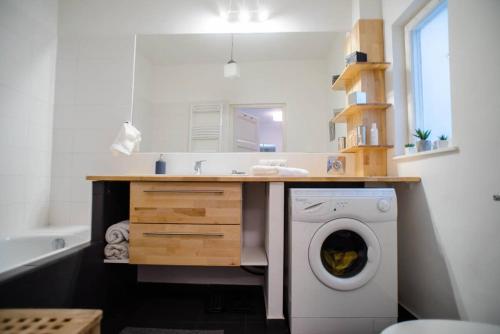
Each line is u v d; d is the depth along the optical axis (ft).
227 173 6.31
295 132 6.54
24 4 5.79
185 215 4.41
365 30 5.81
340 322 4.07
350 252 4.50
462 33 3.41
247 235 6.08
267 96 6.60
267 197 4.82
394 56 5.32
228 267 6.01
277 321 4.26
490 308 3.07
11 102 5.53
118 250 4.65
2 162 5.36
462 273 3.49
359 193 4.18
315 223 4.11
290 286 4.19
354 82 5.95
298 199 4.13
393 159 5.09
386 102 5.51
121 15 6.66
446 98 4.48
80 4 6.67
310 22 6.57
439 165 3.92
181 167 6.38
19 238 5.27
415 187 4.52
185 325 4.47
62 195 6.36
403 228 4.90
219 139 6.57
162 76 6.65
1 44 5.35
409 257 4.70
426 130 4.84
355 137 5.69
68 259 3.85
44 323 2.40
